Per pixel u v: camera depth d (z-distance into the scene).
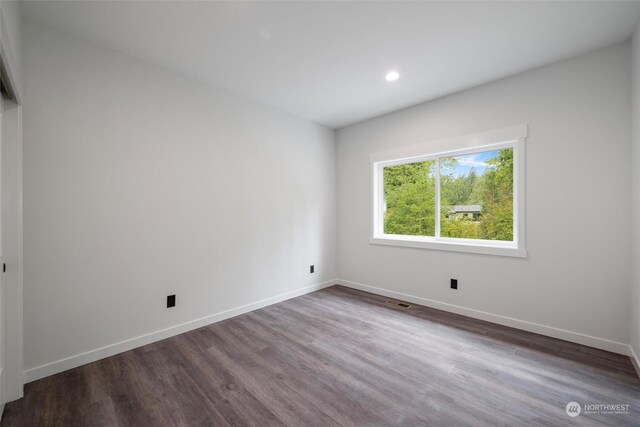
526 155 2.56
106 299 2.18
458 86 2.86
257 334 2.57
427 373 1.94
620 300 2.16
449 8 1.79
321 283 4.05
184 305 2.62
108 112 2.20
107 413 1.58
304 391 1.76
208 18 1.88
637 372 1.89
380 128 3.70
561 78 2.39
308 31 2.03
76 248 2.05
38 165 1.89
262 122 3.30
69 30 2.00
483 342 2.37
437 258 3.19
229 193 2.99
